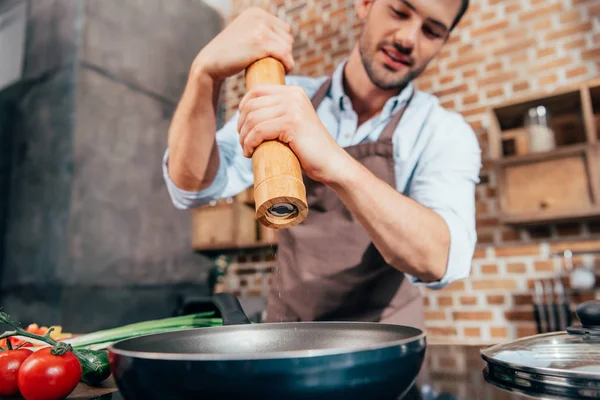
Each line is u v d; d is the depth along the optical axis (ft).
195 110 3.37
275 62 2.53
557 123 7.39
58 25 8.18
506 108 7.45
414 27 4.51
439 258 3.28
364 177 2.61
